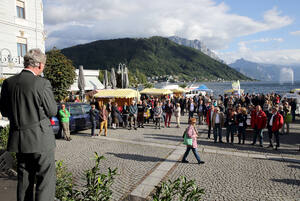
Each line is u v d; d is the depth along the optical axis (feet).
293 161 25.81
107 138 37.27
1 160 16.25
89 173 9.71
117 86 120.57
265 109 54.60
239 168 23.27
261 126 32.12
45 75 58.65
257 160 26.11
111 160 25.34
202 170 22.61
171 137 38.55
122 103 67.97
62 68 59.11
